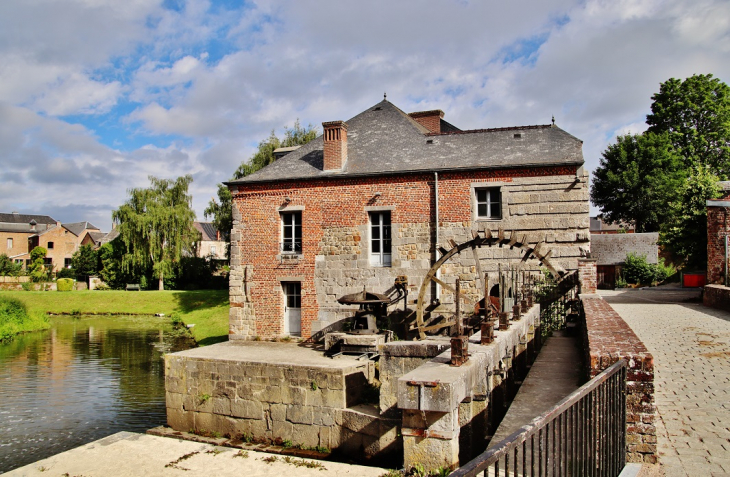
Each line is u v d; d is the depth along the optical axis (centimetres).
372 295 1522
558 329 1375
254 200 1819
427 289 1617
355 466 737
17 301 3145
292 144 3372
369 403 1215
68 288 4753
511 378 812
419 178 1647
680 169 4109
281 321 1781
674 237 2580
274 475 710
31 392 1677
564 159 1544
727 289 1662
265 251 1800
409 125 1902
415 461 527
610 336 595
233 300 1825
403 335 1616
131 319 3512
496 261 1566
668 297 2445
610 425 421
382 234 1702
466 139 1756
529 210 1550
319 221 1744
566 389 701
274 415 1234
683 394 677
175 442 827
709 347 991
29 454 1189
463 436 621
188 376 1346
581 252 1507
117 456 771
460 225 1602
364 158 1783
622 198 4256
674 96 4212
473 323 1268
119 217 4084
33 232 7250
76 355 2253
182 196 4269
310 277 1745
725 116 4069
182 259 4306
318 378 1189
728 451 486
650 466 455
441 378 515
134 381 1809
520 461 477
